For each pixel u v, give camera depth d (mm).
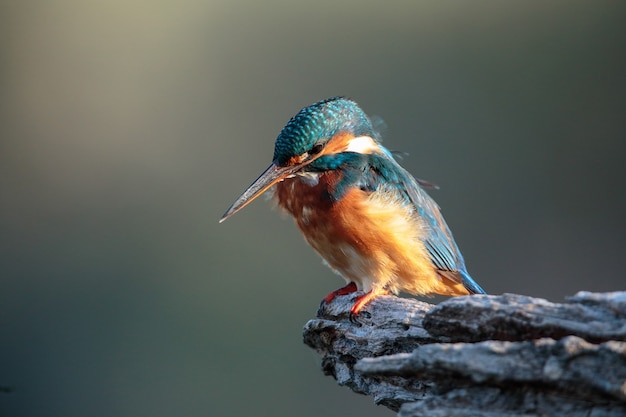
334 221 7535
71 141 15555
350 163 7746
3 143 15516
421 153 14938
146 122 15680
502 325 4969
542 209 14258
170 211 14805
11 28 16453
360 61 15836
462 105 15117
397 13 15734
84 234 14484
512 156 14688
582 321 4758
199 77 16109
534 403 4605
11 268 13945
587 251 13906
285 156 7734
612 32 15109
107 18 16734
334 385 12656
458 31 15523
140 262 14055
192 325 13406
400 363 4902
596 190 14398
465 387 4801
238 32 16328
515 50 15312
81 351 13102
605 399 4445
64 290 13648
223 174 15273
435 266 8055
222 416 12500
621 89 14875
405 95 15383
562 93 14938
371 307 6594
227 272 13906
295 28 16203
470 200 14391
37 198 14875
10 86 16125
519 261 13852
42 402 12547
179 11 16703
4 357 12930
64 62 16344
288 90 15836
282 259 13891
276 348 13266
